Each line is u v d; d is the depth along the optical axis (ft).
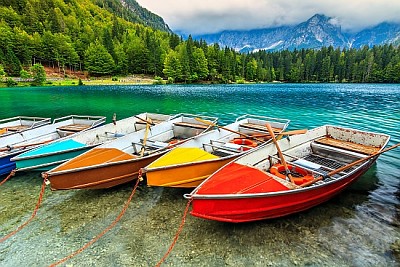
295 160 25.44
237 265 15.21
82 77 268.62
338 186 20.86
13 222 19.35
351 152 26.61
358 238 17.58
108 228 18.66
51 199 22.75
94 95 132.05
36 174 27.89
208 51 311.88
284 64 361.71
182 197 23.21
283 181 18.70
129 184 25.59
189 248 16.65
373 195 23.71
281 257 15.83
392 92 153.99
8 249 16.62
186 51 283.38
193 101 106.32
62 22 351.05
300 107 87.97
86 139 31.81
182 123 40.42
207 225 19.03
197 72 281.33
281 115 71.97
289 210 18.83
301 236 17.74
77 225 19.02
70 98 118.01
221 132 33.50
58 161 25.99
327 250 16.44
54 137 38.04
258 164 24.17
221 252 16.29
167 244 17.03
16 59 224.12
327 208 21.30
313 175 22.07
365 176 28.02
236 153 26.55
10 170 26.94
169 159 22.29
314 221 19.44
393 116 68.44
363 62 308.40
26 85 205.36
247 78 332.80
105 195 23.49
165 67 269.85
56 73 265.34
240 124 39.09
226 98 119.14
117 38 371.35
